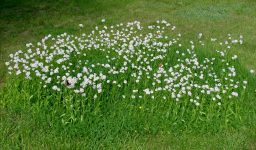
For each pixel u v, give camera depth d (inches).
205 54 171.6
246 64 174.7
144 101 134.6
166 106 133.9
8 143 115.0
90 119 124.6
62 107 128.6
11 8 226.4
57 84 139.3
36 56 162.7
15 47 177.8
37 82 139.3
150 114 129.5
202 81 149.8
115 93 137.9
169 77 144.9
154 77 147.3
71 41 173.0
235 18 234.7
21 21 208.8
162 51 169.9
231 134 126.7
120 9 239.6
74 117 124.3
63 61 152.6
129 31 203.0
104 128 122.1
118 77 146.5
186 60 159.0
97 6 241.3
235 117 132.6
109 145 116.6
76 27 205.5
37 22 209.2
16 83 137.9
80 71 150.0
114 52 166.7
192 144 120.7
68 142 116.6
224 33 210.5
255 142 124.4
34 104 129.4
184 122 128.0
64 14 224.2
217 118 131.1
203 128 127.0
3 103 132.4
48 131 120.8
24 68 146.4
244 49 190.7
